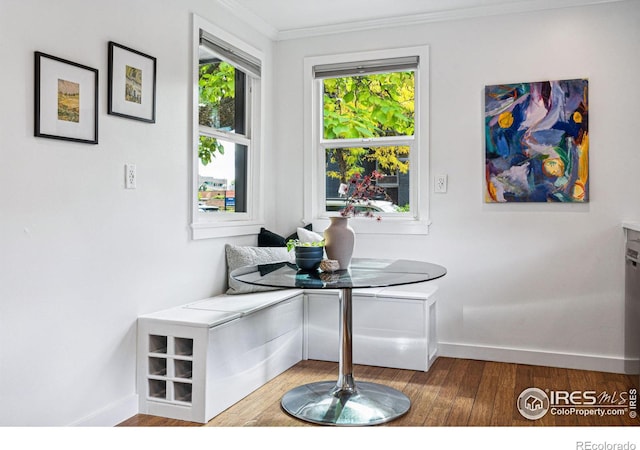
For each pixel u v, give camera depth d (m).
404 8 3.88
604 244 3.59
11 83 2.19
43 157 2.33
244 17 3.92
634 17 3.52
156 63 3.03
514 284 3.80
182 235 3.27
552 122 3.67
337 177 4.36
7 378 2.19
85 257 2.56
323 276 2.71
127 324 2.82
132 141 2.85
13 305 2.21
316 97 4.39
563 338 3.69
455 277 3.94
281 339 3.56
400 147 4.17
